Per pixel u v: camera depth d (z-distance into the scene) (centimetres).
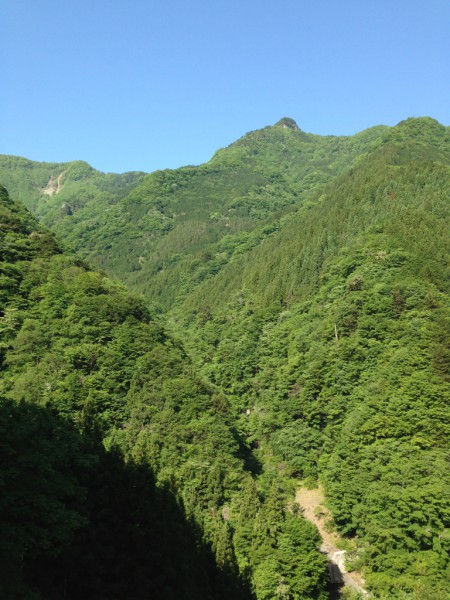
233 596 4403
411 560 5672
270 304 12662
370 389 7688
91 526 3519
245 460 8300
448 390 6906
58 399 6366
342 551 6500
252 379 10606
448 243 10431
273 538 5812
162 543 3825
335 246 12850
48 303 8488
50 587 2958
